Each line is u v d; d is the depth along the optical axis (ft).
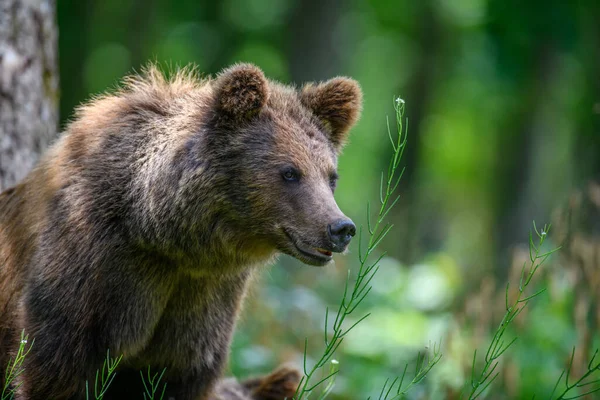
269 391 35.99
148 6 102.68
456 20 131.54
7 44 38.24
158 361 30.86
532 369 39.65
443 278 61.93
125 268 28.35
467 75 124.77
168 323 30.22
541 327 41.37
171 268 28.96
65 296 28.14
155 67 31.37
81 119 30.19
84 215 28.27
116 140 28.94
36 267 28.71
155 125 28.99
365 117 147.13
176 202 27.99
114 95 31.04
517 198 110.63
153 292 28.94
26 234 29.96
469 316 41.24
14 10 38.37
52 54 40.52
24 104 38.58
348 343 47.55
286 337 48.21
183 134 28.55
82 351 28.43
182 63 110.73
